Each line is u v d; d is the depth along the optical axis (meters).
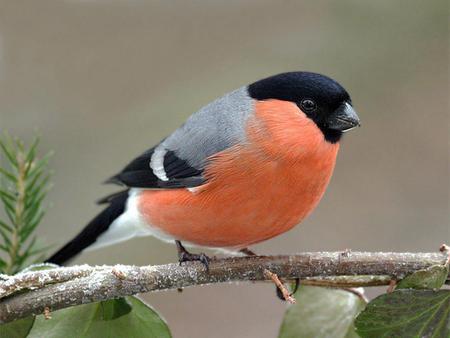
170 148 7.17
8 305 5.16
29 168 5.89
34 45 11.45
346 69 10.82
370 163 11.74
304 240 11.49
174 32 11.65
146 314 5.54
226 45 11.34
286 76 6.82
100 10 11.82
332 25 10.88
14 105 10.87
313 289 6.10
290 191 6.49
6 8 11.57
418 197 11.61
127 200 7.59
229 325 11.72
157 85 11.13
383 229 11.45
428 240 11.29
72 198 10.30
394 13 10.73
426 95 11.02
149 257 10.60
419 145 11.55
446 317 5.25
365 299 6.08
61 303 5.21
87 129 10.74
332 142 6.69
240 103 6.94
